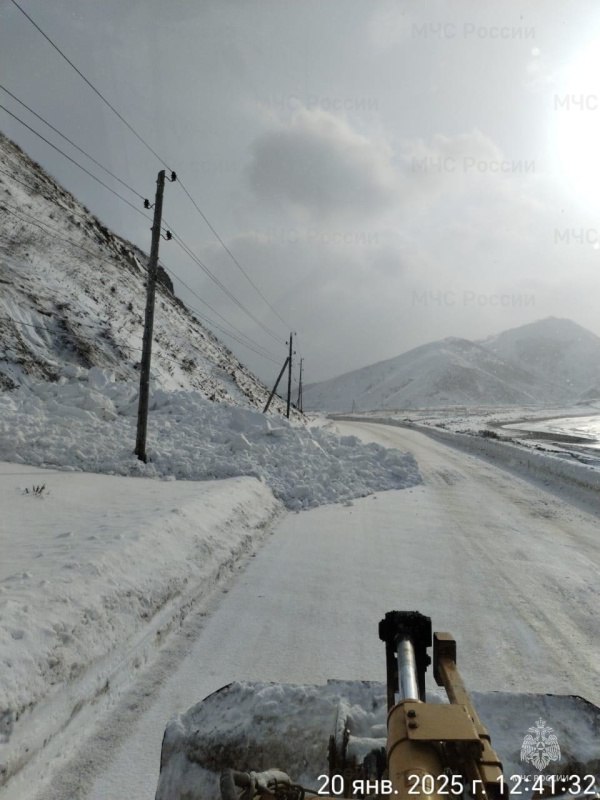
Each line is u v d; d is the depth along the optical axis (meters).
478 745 1.25
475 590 6.77
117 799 2.85
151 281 13.86
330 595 6.40
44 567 4.89
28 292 24.00
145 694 4.02
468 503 13.59
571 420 102.50
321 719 2.20
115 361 25.20
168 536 6.69
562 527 11.12
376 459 18.64
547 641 5.28
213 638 5.09
